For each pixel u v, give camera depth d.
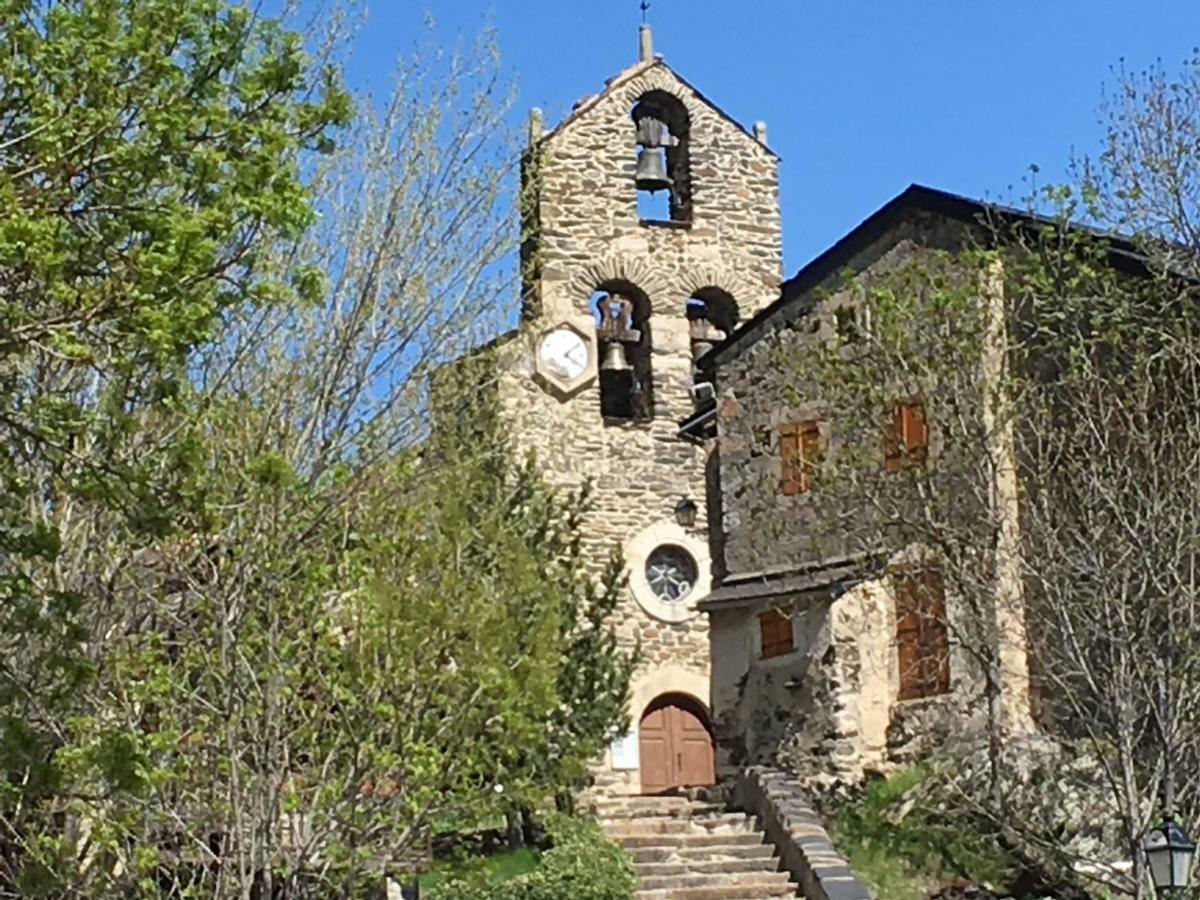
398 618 12.92
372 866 12.88
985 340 17.03
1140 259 16.97
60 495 12.34
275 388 14.03
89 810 11.70
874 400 17.44
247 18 9.54
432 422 15.29
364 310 14.91
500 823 17.41
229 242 10.89
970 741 17.20
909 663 18.16
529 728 13.44
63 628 10.20
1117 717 14.50
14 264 8.61
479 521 15.42
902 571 17.69
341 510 13.53
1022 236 17.67
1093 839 15.87
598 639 18.53
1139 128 17.98
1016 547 16.22
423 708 12.95
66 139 8.80
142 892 11.76
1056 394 17.09
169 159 9.06
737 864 16.62
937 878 16.11
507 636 13.75
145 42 8.91
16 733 9.23
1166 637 14.62
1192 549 14.91
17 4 8.86
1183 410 15.72
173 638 13.81
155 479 10.14
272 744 12.43
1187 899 12.94
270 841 12.44
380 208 15.55
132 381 10.40
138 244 8.97
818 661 18.56
